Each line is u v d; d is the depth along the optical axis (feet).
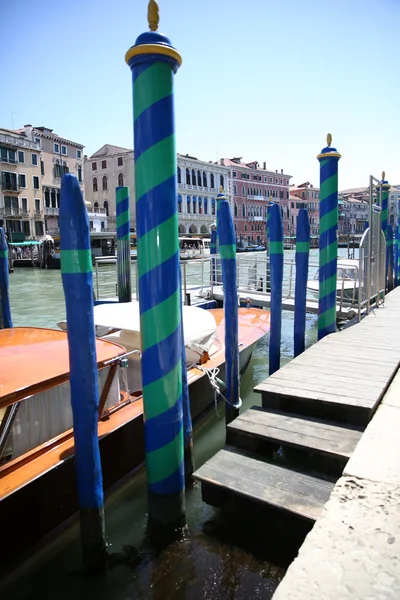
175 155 9.93
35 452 11.69
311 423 12.59
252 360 30.96
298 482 10.71
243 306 34.50
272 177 242.37
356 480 8.46
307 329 41.27
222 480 10.86
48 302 64.59
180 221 188.96
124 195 32.45
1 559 10.32
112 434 13.46
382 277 31.58
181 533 11.03
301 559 6.36
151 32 9.39
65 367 12.31
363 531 6.93
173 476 10.75
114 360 13.76
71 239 9.05
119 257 33.09
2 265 23.66
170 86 9.57
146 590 9.93
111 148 187.32
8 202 140.46
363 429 12.13
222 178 211.00
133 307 20.17
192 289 42.98
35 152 148.56
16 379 11.40
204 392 19.40
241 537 11.00
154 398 10.39
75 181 9.11
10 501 10.42
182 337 12.81
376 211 27.25
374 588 5.76
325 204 21.13
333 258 21.47
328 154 20.57
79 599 9.87
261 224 234.79
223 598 9.53
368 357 16.97
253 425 12.52
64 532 11.71
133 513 12.85
